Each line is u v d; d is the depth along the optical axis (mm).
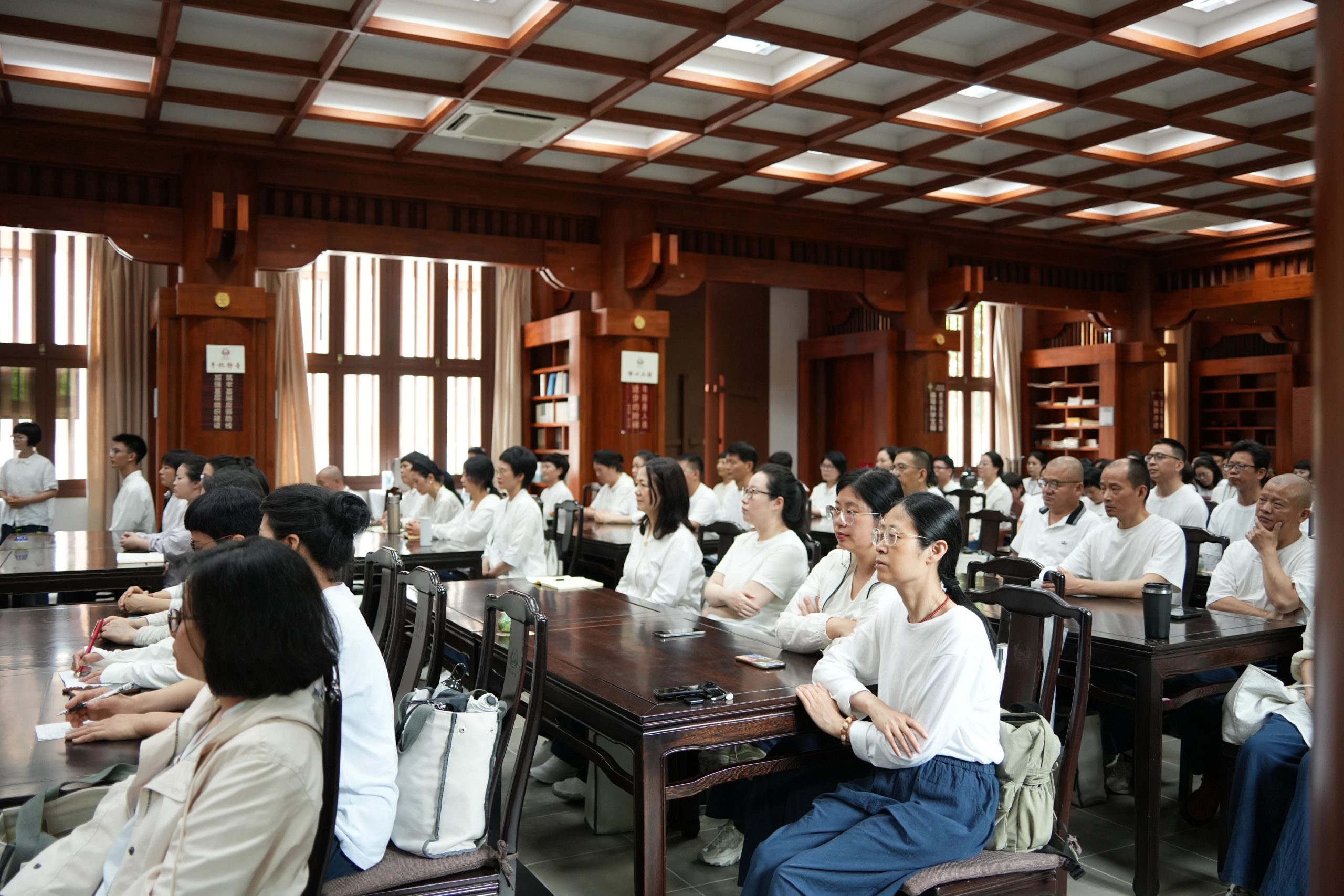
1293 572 3514
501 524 5496
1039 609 2566
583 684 2547
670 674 2664
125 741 2176
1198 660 3039
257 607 1562
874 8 5086
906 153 7254
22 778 1935
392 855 1979
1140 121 6609
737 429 11750
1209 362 13359
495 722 2072
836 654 2557
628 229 8398
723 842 3221
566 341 9469
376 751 1896
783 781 2734
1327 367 698
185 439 6895
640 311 8469
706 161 7469
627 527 6926
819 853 2107
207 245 6871
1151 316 11164
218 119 6605
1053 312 13516
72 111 6309
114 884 1610
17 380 8773
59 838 1871
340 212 7516
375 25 5000
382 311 10344
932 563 2287
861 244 9594
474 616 3494
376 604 3275
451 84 5879
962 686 2209
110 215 6695
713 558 5832
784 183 8336
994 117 6613
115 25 5105
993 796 2244
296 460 9695
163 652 2697
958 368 13242
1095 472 5590
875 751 2268
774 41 5160
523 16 5094
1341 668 678
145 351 9039
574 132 6996
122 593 4660
